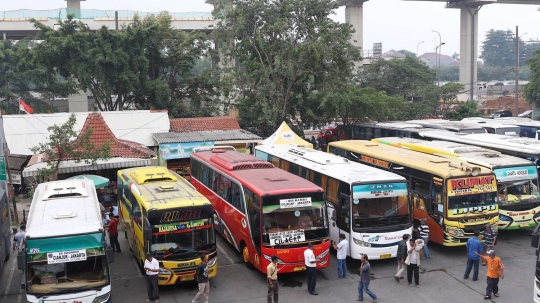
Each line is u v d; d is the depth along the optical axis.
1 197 17.22
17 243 17.56
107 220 19.53
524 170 20.28
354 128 41.12
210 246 15.24
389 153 22.77
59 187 16.75
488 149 23.58
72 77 37.06
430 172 18.91
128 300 14.91
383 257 17.03
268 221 15.65
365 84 55.69
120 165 24.47
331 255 19.08
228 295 15.24
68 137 22.02
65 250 12.80
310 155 21.67
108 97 35.91
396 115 45.09
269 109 33.88
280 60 33.66
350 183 16.98
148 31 35.06
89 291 12.70
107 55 33.84
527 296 14.94
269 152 24.67
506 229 20.11
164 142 28.02
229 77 35.44
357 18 62.56
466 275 16.41
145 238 14.77
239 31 34.66
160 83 36.09
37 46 34.62
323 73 34.91
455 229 17.86
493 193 18.42
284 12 35.00
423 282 16.17
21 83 46.06
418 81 55.31
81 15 49.28
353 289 15.66
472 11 70.62
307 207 16.00
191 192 16.45
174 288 15.84
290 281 16.44
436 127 34.16
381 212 17.09
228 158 20.62
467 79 71.75
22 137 27.70
